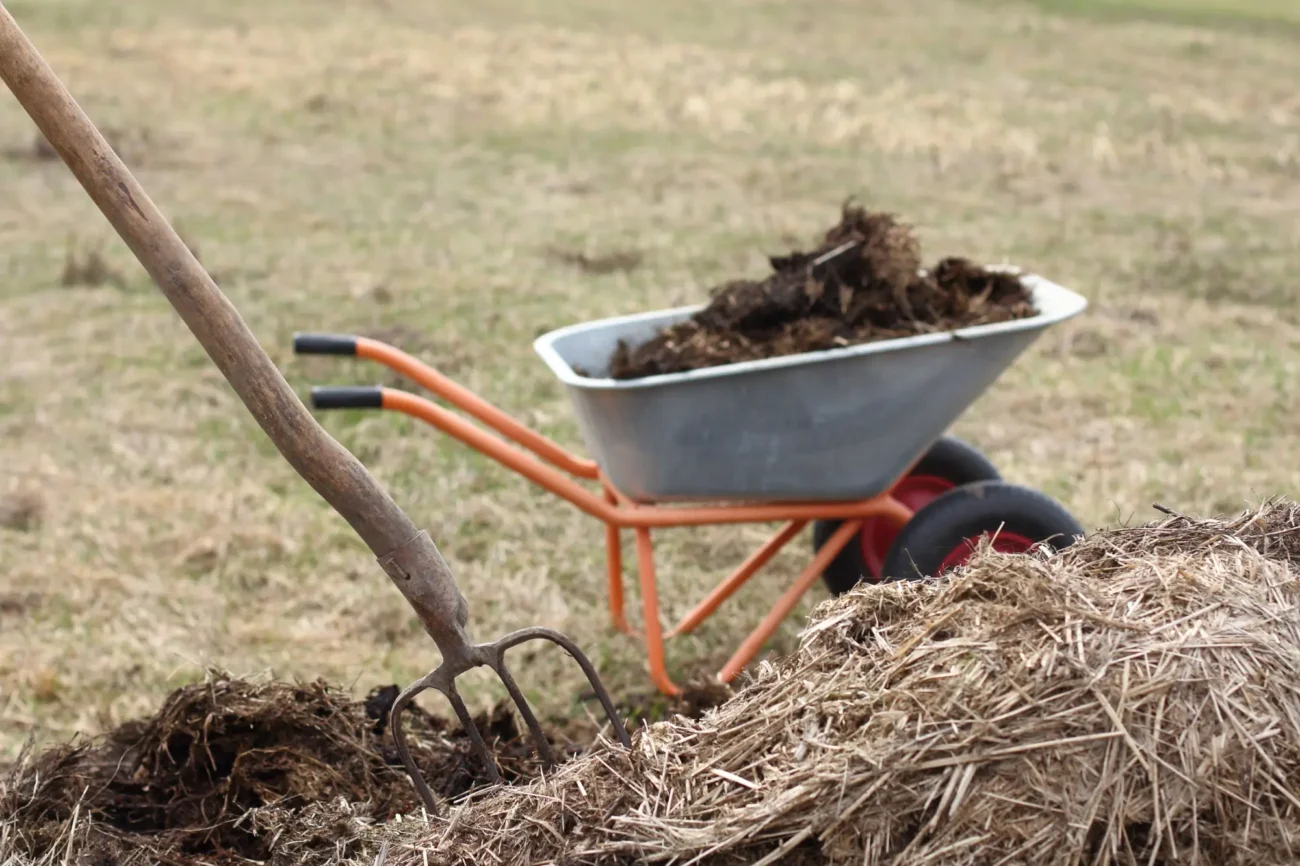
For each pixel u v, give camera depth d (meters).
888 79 14.05
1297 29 18.20
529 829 2.04
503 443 3.42
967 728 1.82
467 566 4.46
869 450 3.43
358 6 18.31
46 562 4.45
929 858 1.77
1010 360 3.42
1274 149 11.06
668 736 2.13
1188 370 6.13
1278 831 1.78
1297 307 7.23
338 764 2.74
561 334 3.73
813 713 1.99
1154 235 8.62
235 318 2.14
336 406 3.32
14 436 5.53
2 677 3.75
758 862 1.84
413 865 2.07
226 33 15.92
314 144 11.18
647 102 12.83
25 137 11.05
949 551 3.40
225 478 5.18
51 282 7.57
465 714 2.38
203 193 9.55
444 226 8.91
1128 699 1.81
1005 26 17.94
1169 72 14.67
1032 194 9.69
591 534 4.77
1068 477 4.99
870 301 3.60
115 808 2.72
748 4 19.67
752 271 7.90
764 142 11.41
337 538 4.70
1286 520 2.31
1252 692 1.83
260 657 3.88
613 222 9.02
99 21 16.27
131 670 3.82
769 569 4.54
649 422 3.28
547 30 16.91
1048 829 1.76
